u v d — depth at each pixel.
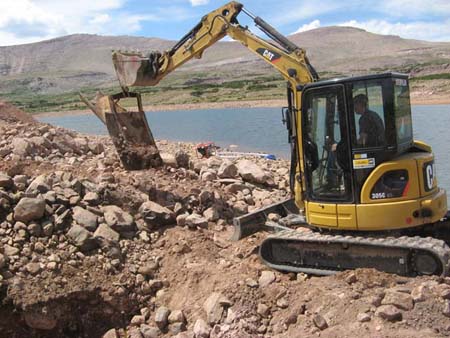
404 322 5.94
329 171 7.53
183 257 8.25
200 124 33.56
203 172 11.87
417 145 7.94
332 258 7.30
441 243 6.79
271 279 7.34
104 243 8.03
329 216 7.55
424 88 44.84
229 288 7.19
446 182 13.64
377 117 7.21
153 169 11.17
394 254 6.85
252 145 22.92
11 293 6.91
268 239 7.70
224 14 9.61
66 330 7.21
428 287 6.26
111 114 10.95
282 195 11.76
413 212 7.13
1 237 7.62
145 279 7.91
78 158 11.31
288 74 8.51
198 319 6.96
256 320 6.80
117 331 7.30
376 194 7.20
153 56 10.55
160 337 7.09
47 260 7.52
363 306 6.28
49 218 8.05
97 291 7.45
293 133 8.38
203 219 9.13
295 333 6.34
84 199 8.73
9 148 10.56
